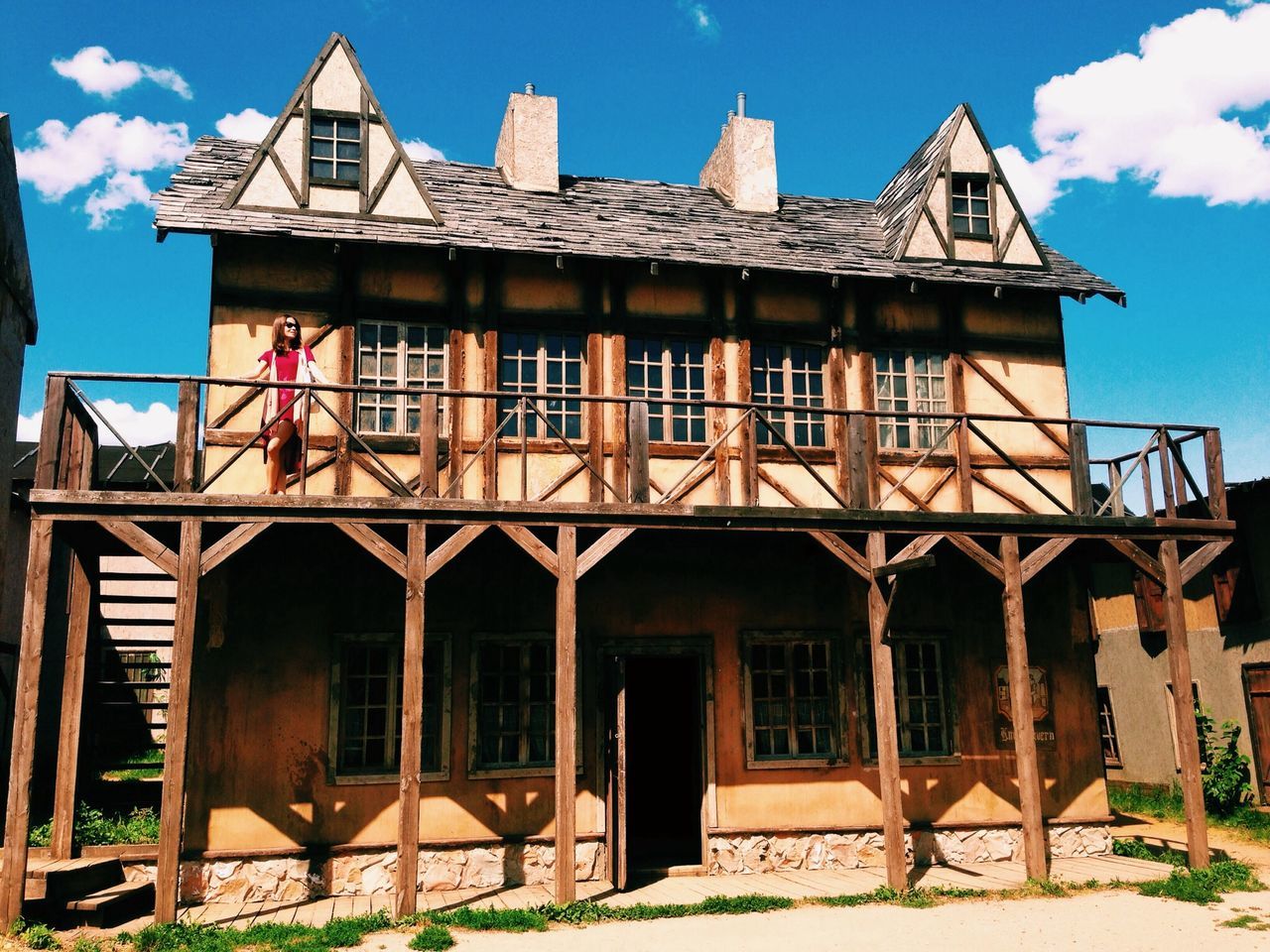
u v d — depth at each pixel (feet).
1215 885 31.55
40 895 26.48
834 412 33.50
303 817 32.30
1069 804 38.19
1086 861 36.37
